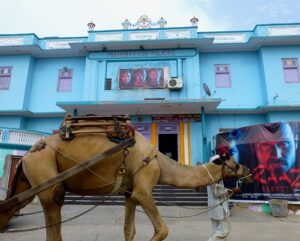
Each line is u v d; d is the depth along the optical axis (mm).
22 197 3553
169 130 16578
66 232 7230
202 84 17469
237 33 17922
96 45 17422
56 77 18344
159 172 4336
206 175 4570
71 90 18031
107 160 4000
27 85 17703
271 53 17141
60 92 18000
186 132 16453
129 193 4348
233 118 16859
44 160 3936
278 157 11094
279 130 11336
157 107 15375
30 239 6449
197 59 17328
